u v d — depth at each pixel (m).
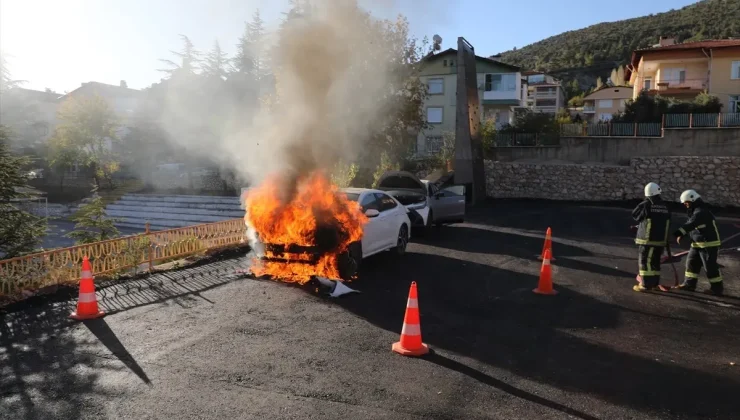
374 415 3.75
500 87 42.53
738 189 23.81
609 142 27.16
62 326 5.77
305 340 5.36
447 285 8.11
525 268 9.67
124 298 6.95
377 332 5.66
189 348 5.09
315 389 4.18
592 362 4.93
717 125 26.33
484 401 4.02
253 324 5.88
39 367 4.61
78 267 7.75
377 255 10.62
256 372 4.50
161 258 9.17
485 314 6.54
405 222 10.66
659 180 25.08
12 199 9.75
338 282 7.57
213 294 7.19
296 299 6.97
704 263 7.79
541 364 4.85
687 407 4.01
